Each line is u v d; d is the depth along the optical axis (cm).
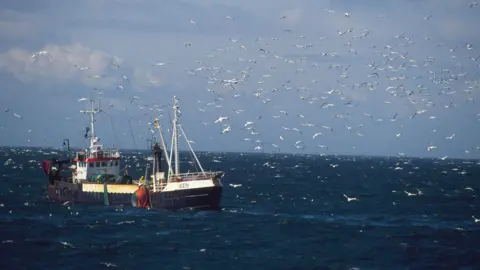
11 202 9094
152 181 8281
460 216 8712
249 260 5672
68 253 5778
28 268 5253
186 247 6116
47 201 9212
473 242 6638
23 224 7144
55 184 9256
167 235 6638
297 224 7525
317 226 7444
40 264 5384
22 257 5600
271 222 7606
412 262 5731
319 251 6100
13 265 5334
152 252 5884
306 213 8731
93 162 8931
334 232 7081
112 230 6850
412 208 9600
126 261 5547
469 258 5906
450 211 9294
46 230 6794
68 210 8188
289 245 6347
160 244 6212
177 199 7925
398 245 6419
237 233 6856
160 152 8175
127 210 8106
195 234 6725
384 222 7988
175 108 8094
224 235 6725
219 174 8062
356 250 6169
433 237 6881
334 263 5628
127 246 6091
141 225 7119
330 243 6481
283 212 8781
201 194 7912
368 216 8562
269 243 6406
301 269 5403
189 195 7906
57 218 7575
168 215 7769
